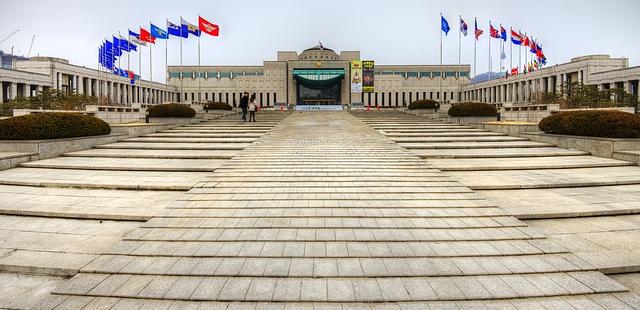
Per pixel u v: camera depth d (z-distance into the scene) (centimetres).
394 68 8056
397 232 568
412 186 821
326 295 406
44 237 581
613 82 4412
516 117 2167
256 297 401
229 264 470
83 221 659
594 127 1330
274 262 475
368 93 7969
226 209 667
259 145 1382
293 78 7825
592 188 862
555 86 5353
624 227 622
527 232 573
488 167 1045
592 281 438
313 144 1403
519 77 6012
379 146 1357
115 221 658
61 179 919
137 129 1720
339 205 688
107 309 384
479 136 1733
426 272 452
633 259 494
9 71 4472
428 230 577
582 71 4806
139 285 427
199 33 3888
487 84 6925
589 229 612
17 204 725
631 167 1104
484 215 643
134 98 6625
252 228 581
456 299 400
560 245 533
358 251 505
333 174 924
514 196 785
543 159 1208
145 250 507
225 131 1877
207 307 386
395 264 472
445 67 8094
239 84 8038
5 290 439
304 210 661
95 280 439
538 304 395
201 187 815
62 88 5300
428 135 1745
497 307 388
